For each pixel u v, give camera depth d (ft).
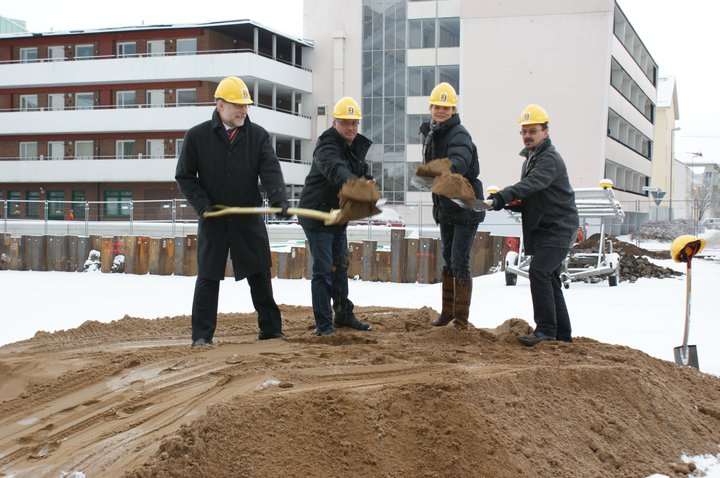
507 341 23.90
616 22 148.36
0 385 20.12
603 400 19.07
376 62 159.84
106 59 151.23
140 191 155.43
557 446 16.58
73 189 159.02
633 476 16.60
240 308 42.70
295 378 17.90
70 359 21.67
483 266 67.10
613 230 137.80
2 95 159.43
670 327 36.22
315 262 24.94
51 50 157.69
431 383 16.67
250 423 15.02
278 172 23.63
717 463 18.30
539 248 24.08
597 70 124.47
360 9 159.94
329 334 24.72
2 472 14.65
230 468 14.16
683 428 19.60
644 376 20.89
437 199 25.64
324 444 14.99
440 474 14.89
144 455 14.35
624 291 53.26
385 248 68.95
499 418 16.39
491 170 128.47
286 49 163.94
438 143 24.06
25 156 159.84
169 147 151.64
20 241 75.82
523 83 126.82
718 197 270.26
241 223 23.57
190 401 17.10
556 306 25.29
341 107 23.75
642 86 173.47
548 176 23.24
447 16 156.04
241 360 20.13
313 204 24.49
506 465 15.24
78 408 17.53
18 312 41.27
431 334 24.49
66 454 15.08
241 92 22.75
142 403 17.39
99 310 42.19
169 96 150.82
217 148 23.08
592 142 125.29
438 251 62.28
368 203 17.33
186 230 99.19
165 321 30.68
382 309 33.83
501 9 126.31
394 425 15.69
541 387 18.30
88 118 153.17
